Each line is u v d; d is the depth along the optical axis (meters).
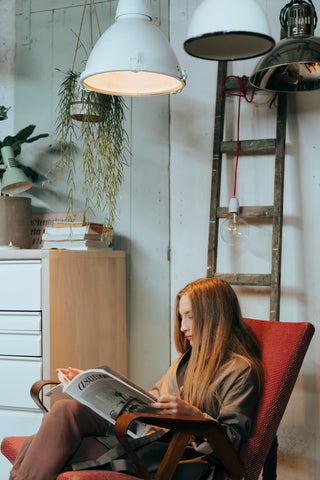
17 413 2.40
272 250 2.50
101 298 2.69
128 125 2.96
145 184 2.93
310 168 2.63
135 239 2.94
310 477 2.59
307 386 2.61
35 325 2.36
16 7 3.14
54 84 3.07
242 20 1.77
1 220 2.76
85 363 2.56
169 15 2.88
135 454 1.57
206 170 2.82
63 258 2.44
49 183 3.06
